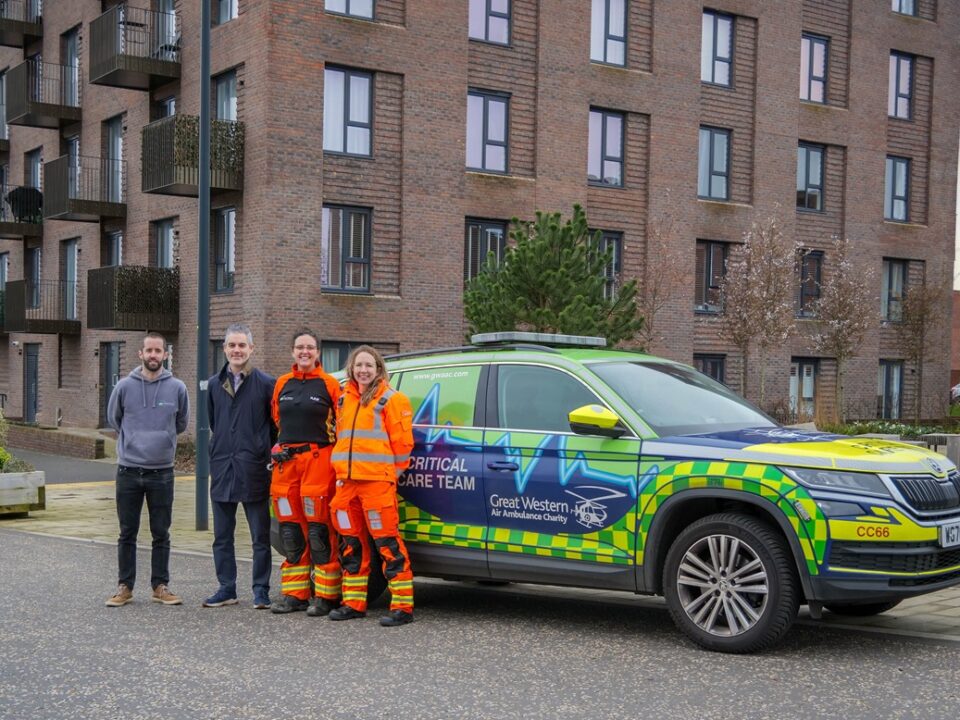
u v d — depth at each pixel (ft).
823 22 103.45
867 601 21.49
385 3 80.33
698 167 95.61
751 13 97.66
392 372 27.58
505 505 24.71
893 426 69.46
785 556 21.56
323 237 78.54
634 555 23.06
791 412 89.97
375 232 80.33
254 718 17.94
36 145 112.06
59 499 55.16
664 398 24.82
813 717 17.83
